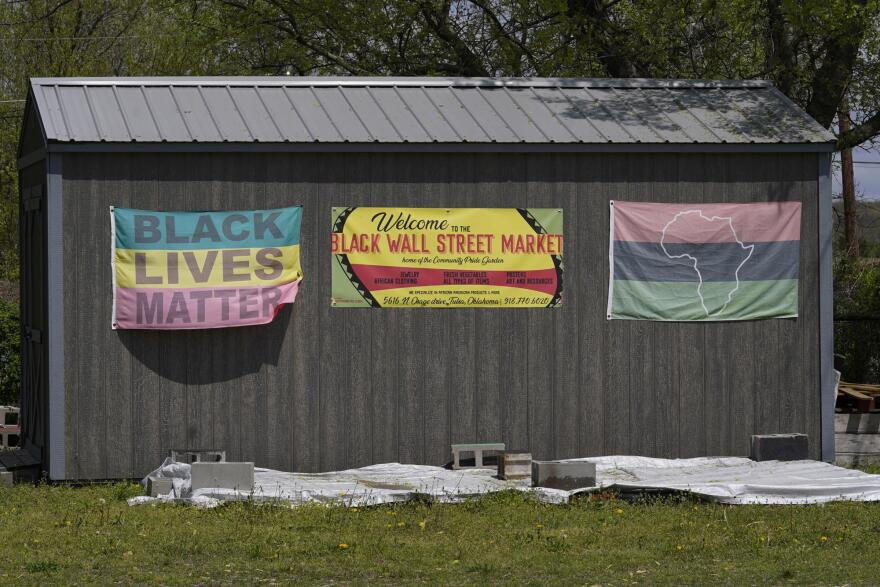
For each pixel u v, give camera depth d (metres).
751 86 16.06
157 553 9.85
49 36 32.25
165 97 14.38
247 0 26.91
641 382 14.53
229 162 13.75
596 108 15.08
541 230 14.32
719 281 14.66
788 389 14.82
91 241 13.48
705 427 14.64
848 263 25.44
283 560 9.64
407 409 14.12
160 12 30.84
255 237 13.77
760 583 8.75
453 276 14.18
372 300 14.05
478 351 14.24
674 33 23.94
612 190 14.46
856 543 10.27
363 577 9.09
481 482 13.18
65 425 13.41
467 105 14.90
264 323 13.76
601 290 14.45
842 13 18.73
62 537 10.46
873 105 22.91
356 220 14.01
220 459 13.56
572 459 14.34
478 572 9.29
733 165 14.68
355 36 25.48
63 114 13.70
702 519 11.46
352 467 14.01
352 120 14.26
